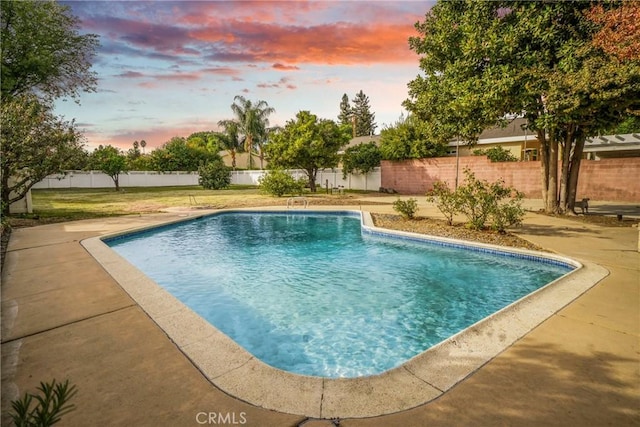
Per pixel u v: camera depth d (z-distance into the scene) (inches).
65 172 467.8
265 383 91.0
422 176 853.2
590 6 335.6
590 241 288.5
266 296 214.4
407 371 96.6
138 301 153.3
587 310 140.9
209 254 319.0
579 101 299.9
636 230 336.8
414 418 76.4
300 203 636.7
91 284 177.5
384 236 361.4
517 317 134.2
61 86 640.4
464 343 113.2
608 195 624.1
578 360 101.5
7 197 417.4
